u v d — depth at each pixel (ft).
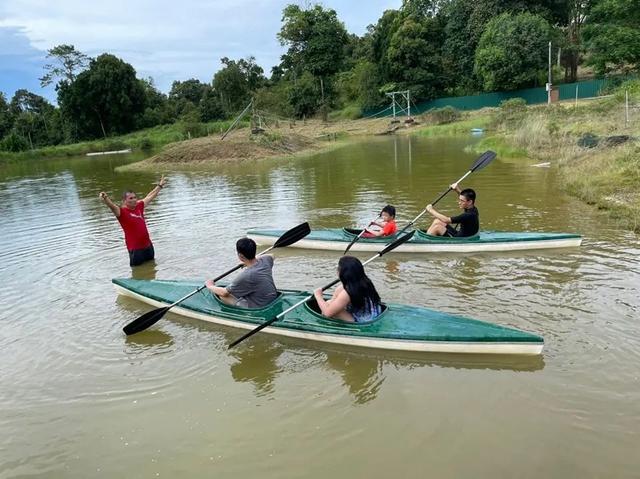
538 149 61.52
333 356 17.17
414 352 16.88
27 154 148.36
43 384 16.42
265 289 19.30
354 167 64.80
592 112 72.74
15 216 46.21
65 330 20.21
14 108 230.89
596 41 120.67
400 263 25.36
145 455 12.93
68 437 13.82
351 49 229.66
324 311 17.61
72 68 229.25
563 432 12.63
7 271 28.14
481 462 11.84
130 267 27.35
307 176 59.16
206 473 12.17
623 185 35.37
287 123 174.09
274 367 16.70
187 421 14.14
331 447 12.71
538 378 14.98
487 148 70.33
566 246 25.80
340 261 17.44
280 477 11.84
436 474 11.57
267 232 31.09
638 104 68.18
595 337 16.81
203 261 27.53
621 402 13.58
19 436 13.97
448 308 19.67
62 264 28.78
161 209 43.73
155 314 19.26
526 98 140.36
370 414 13.89
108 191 59.06
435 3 180.86
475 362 16.25
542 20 138.72
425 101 162.09
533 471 11.47
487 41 144.15
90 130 197.67
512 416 13.38
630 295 19.56
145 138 172.24
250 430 13.57
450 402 14.20
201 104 200.64
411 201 39.68
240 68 216.54
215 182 59.88
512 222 30.91
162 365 17.22
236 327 19.38
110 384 16.21
